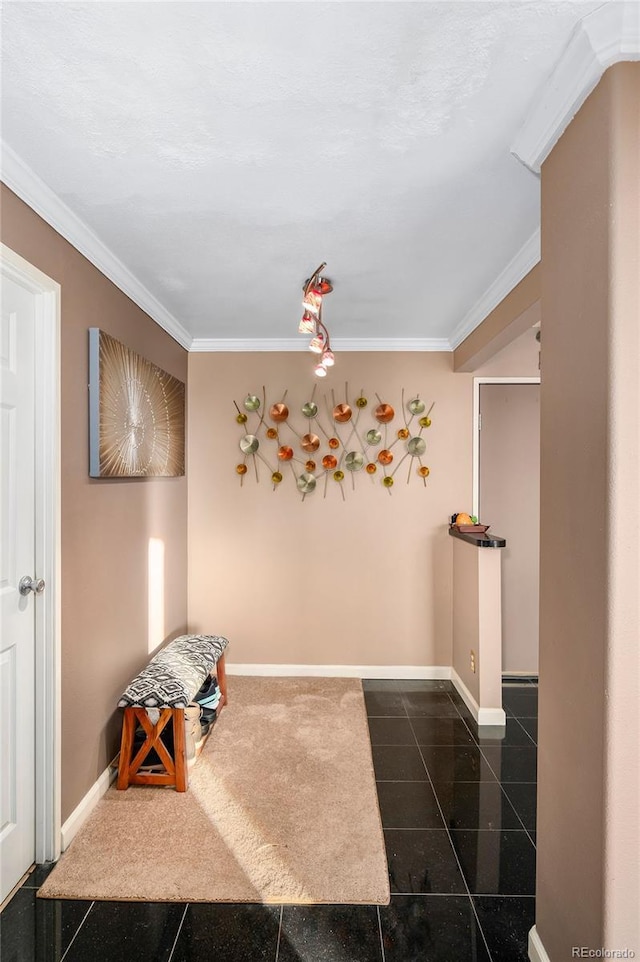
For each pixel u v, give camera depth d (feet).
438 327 11.30
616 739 3.86
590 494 4.14
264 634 12.41
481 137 5.07
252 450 12.21
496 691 10.12
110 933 5.36
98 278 7.57
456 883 6.05
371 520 12.32
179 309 10.17
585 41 3.78
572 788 4.42
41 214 6.01
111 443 7.63
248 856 6.38
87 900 5.76
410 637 12.33
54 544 6.33
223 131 4.95
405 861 6.39
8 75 4.24
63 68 4.16
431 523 12.33
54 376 6.32
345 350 12.29
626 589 3.84
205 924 5.46
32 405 6.20
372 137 5.06
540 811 5.06
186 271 8.35
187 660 9.00
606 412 3.88
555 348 4.78
